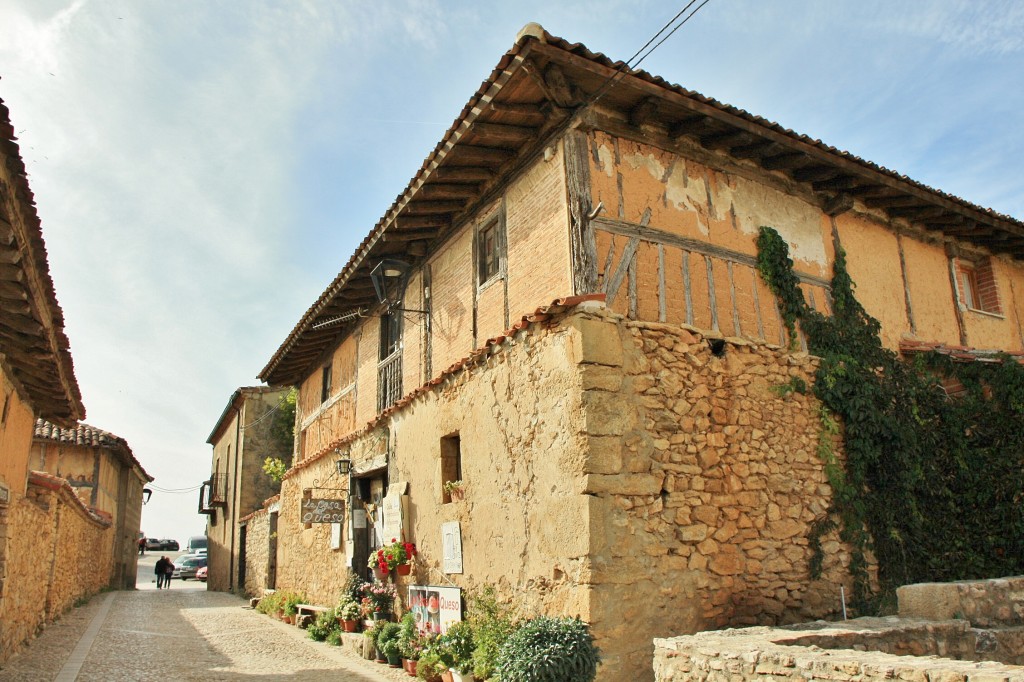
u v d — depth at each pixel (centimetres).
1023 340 1199
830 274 966
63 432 2330
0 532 850
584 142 794
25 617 1048
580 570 668
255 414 2617
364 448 1252
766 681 455
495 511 814
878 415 887
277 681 859
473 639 796
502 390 827
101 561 2352
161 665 975
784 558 779
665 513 715
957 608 627
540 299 804
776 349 854
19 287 662
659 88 768
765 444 806
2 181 516
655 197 826
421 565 986
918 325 1050
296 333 1506
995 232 1137
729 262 862
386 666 945
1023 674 357
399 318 1204
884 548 852
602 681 637
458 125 817
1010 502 909
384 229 1038
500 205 916
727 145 883
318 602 1445
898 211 1064
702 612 711
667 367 759
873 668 401
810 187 980
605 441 695
